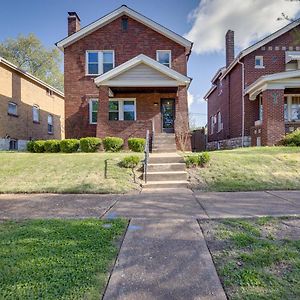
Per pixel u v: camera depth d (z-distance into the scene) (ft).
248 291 8.04
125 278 8.86
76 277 8.77
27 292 7.95
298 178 25.76
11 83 56.24
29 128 63.41
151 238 12.05
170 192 22.89
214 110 85.56
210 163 29.89
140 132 43.93
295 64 56.03
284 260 9.80
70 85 55.26
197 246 11.16
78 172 27.94
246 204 18.06
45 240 11.84
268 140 44.93
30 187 24.18
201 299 7.76
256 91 50.70
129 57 55.52
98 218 15.33
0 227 13.83
